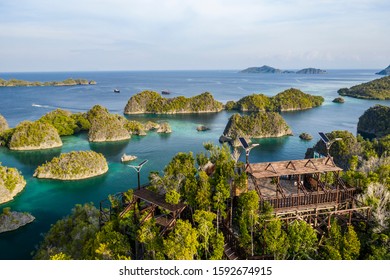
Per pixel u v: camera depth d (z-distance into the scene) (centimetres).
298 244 3244
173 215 3369
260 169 3800
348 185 4159
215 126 16150
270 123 13962
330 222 3772
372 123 14962
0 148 11925
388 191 3934
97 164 8862
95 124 13225
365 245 3597
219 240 3141
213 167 4619
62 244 4753
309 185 4241
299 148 12062
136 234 3475
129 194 4288
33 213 6675
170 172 4191
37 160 10431
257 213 3475
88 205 5762
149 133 14438
